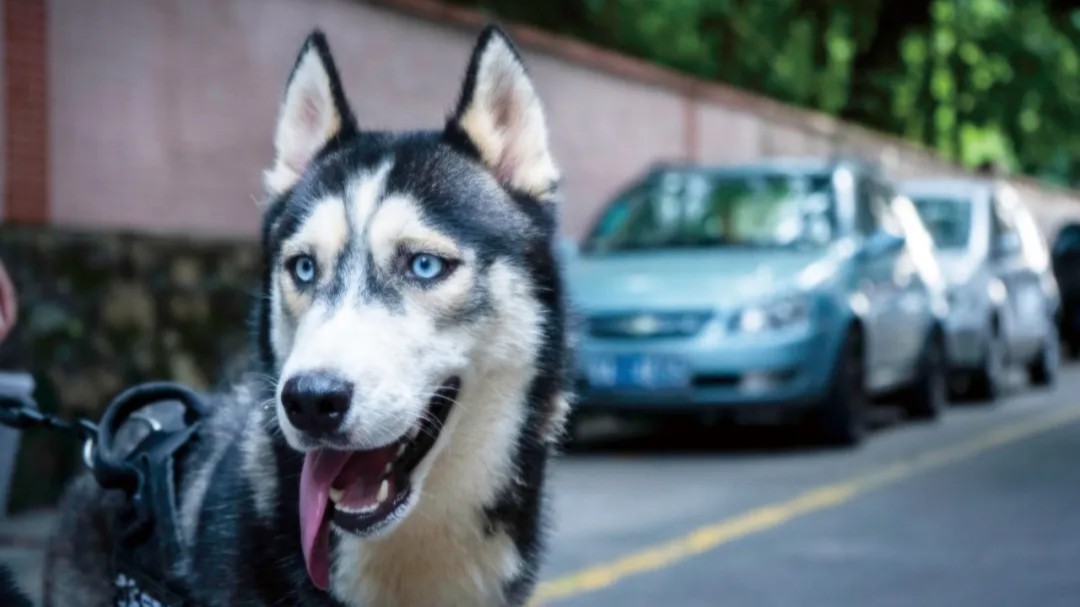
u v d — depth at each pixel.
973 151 36.41
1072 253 23.28
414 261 3.40
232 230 11.30
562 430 3.72
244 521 3.46
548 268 3.66
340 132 3.74
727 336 10.62
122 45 10.21
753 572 7.18
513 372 3.54
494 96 3.70
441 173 3.53
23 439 8.57
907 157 28.27
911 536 8.05
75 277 9.16
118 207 10.20
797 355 10.67
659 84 17.97
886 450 11.47
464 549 3.44
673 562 7.42
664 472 10.36
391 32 13.05
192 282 10.22
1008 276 16.41
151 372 9.74
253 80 11.46
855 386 11.43
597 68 16.55
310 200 3.48
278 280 3.49
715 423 13.27
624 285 10.99
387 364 3.23
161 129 10.59
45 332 8.86
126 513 3.84
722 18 23.48
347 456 3.29
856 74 30.09
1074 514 8.70
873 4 27.72
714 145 19.58
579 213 16.25
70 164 9.77
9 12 9.25
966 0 31.47
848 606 6.50
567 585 6.93
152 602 3.71
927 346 13.31
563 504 9.05
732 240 11.80
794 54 26.92
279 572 3.39
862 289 11.59
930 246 14.26
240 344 10.64
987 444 11.85
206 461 3.81
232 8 11.23
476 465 3.46
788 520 8.52
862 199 12.44
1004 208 17.39
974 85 33.16
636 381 10.75
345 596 3.36
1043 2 31.98
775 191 12.16
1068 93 34.06
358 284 3.35
